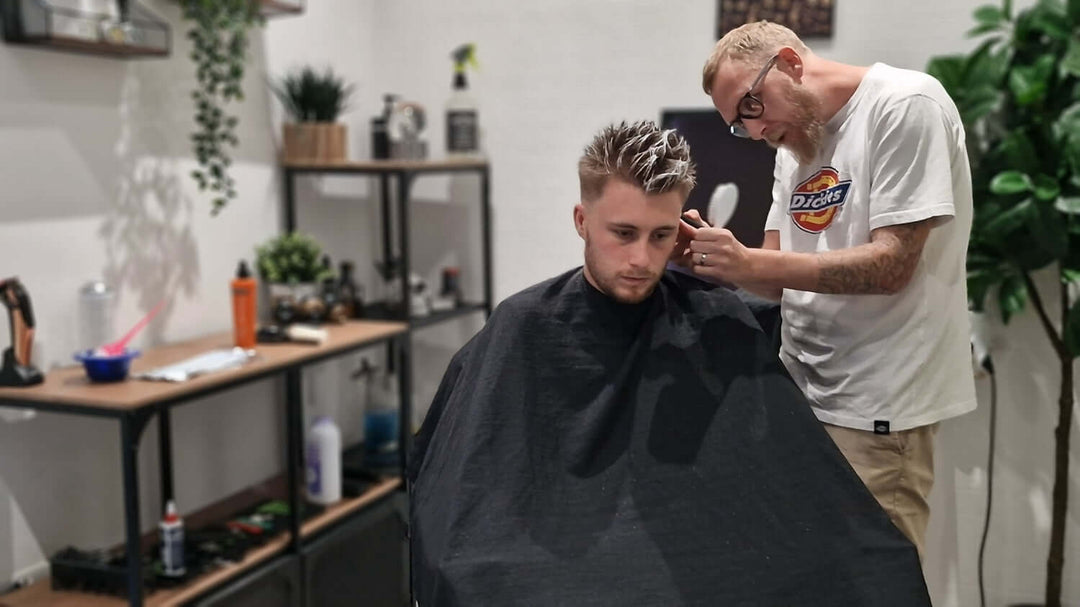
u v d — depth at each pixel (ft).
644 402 4.11
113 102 7.93
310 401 10.39
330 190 10.52
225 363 7.48
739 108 4.88
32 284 7.34
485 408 4.02
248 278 8.10
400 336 9.41
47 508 7.58
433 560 3.66
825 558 3.74
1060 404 7.82
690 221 4.57
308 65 10.07
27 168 7.23
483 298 10.95
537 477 3.92
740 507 3.86
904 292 4.93
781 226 5.43
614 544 3.76
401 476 9.82
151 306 8.42
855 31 8.86
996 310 8.38
